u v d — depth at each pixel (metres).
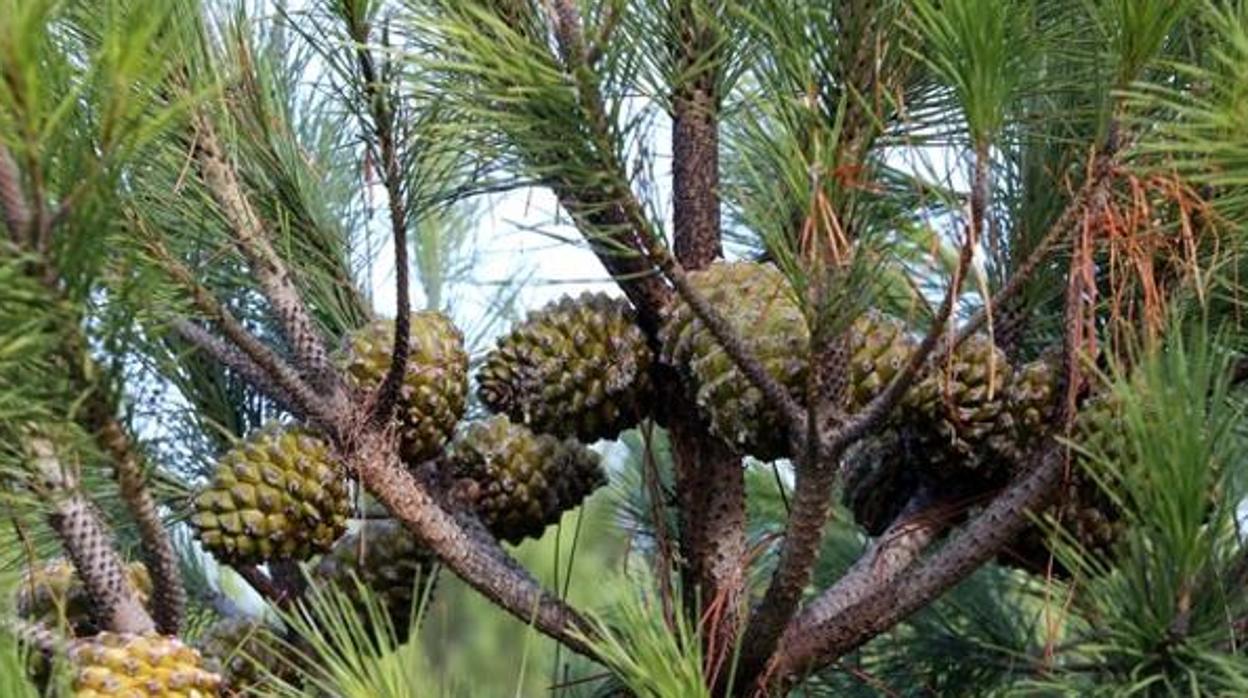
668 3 1.91
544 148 1.85
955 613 2.42
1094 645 1.93
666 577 2.11
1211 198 1.91
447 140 1.90
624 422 2.10
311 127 2.22
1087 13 1.92
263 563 2.01
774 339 1.95
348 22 1.83
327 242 2.18
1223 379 1.93
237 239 1.97
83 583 1.91
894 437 2.13
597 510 2.67
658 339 2.06
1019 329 2.17
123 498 1.84
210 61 1.94
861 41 1.88
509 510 2.10
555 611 2.02
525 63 1.80
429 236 2.57
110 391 1.74
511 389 2.08
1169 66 1.78
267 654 2.05
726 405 1.96
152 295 1.84
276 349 2.23
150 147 1.94
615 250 2.00
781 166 1.81
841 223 1.84
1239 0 1.81
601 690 2.32
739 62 1.94
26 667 1.85
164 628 1.93
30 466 1.81
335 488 1.98
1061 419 2.00
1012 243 2.16
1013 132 1.97
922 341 1.89
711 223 2.08
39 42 1.60
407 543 2.09
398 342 1.92
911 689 2.39
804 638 2.04
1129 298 2.04
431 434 2.03
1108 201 1.85
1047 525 2.02
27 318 1.66
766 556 2.59
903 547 2.08
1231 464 1.96
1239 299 2.08
